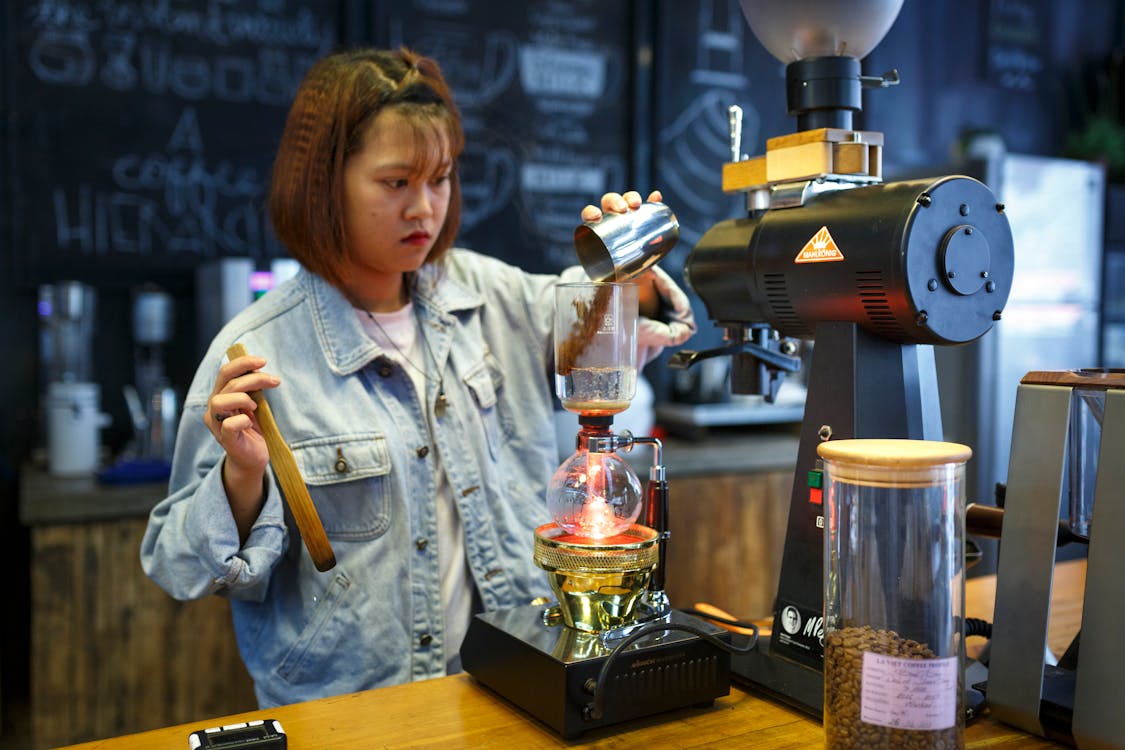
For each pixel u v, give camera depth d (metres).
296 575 1.32
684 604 2.86
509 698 0.98
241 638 1.37
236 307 2.57
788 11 1.03
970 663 1.08
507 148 3.39
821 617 0.99
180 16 2.90
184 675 2.36
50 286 2.69
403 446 1.36
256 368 1.11
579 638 0.96
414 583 1.36
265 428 1.11
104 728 2.29
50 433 2.57
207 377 1.30
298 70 3.07
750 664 1.06
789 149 1.06
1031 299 3.55
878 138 1.07
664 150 3.63
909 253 0.92
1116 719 0.84
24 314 2.81
